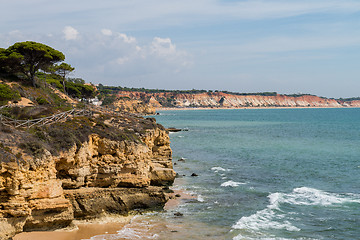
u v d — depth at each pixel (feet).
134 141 110.11
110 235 89.56
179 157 212.43
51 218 86.12
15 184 76.69
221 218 104.06
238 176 159.02
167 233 92.22
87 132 103.35
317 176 157.58
